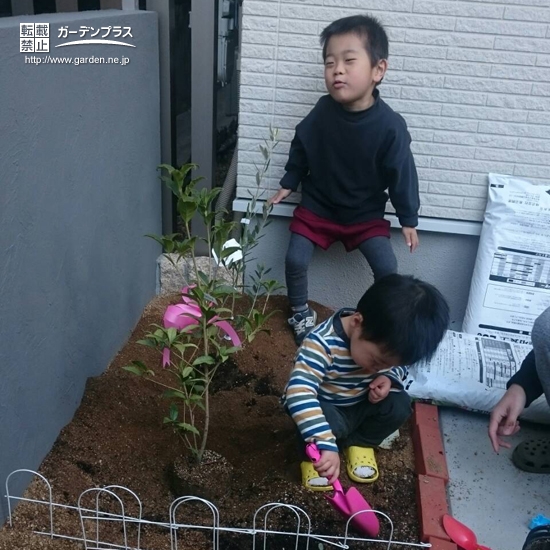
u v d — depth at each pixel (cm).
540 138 272
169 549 170
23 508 174
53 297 189
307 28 264
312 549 175
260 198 291
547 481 211
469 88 268
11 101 155
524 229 273
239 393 240
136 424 216
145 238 281
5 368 163
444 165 281
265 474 202
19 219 164
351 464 203
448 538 179
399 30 261
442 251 296
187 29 334
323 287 304
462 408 238
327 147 255
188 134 358
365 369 184
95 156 214
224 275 303
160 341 176
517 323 275
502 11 255
